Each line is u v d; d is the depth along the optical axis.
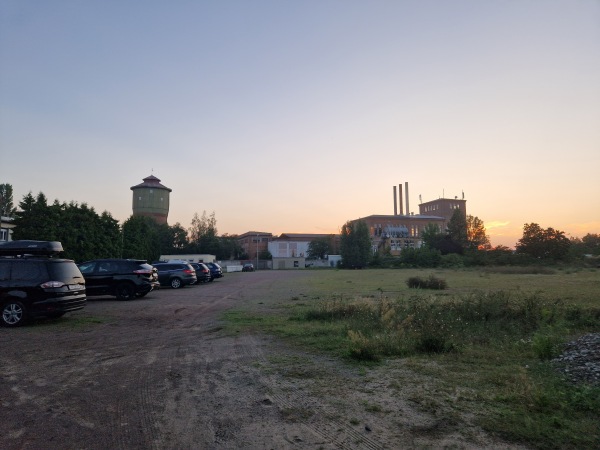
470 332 9.69
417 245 118.69
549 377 5.91
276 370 6.68
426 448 3.86
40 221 32.00
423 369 6.59
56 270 11.52
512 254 69.50
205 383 5.99
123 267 18.80
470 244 100.69
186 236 101.38
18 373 6.55
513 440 3.99
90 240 35.97
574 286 24.62
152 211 89.44
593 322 10.71
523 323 10.76
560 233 72.44
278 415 4.74
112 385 5.91
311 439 4.10
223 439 4.11
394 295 20.38
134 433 4.27
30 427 4.42
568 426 4.23
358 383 5.91
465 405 4.93
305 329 10.48
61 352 8.08
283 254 114.00
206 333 10.20
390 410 4.84
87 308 15.42
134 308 15.43
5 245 12.16
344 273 56.75
